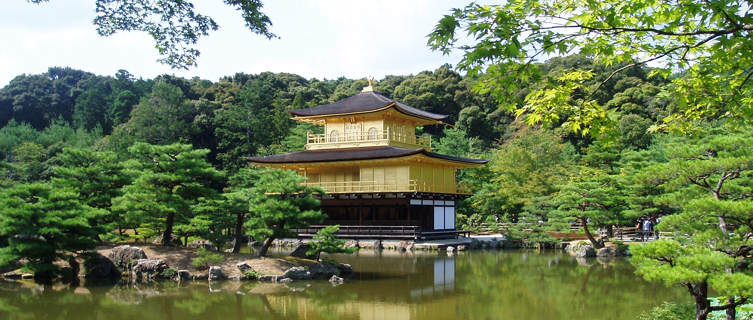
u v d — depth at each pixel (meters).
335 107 57.34
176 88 91.50
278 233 29.80
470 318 20.17
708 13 8.96
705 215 15.69
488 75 9.78
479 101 103.12
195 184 32.12
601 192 41.50
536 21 8.98
